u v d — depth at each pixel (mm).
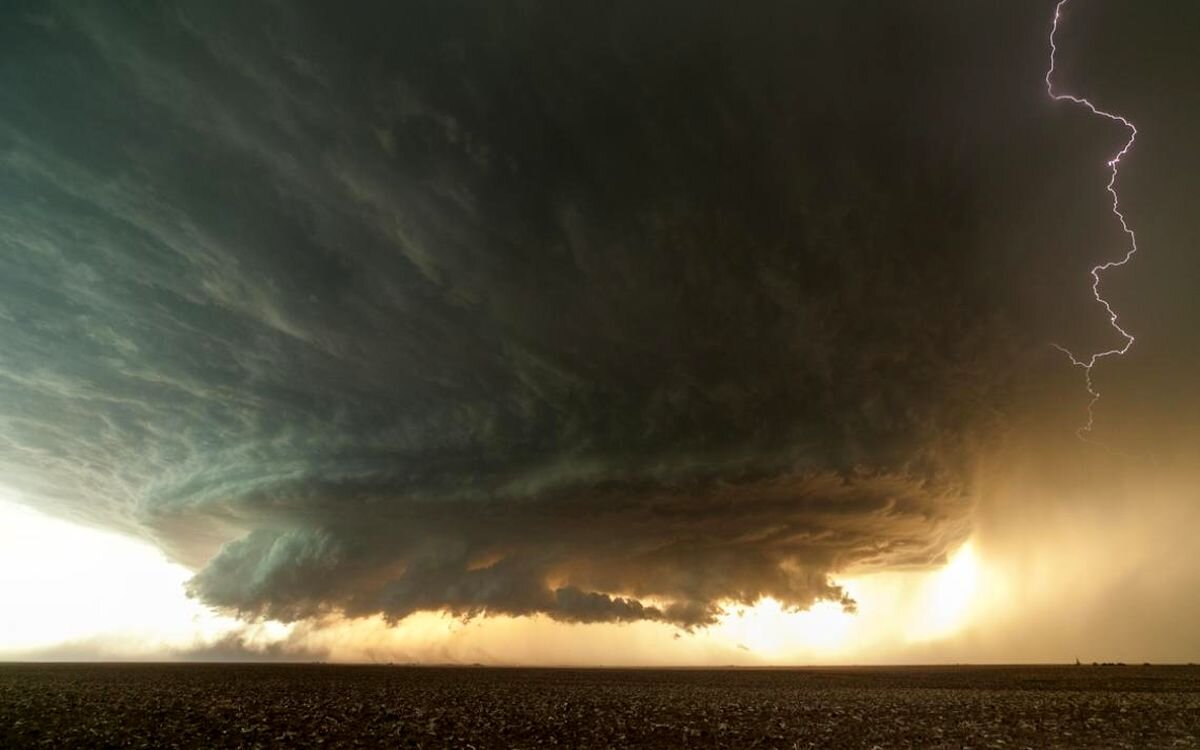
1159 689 47906
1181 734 25312
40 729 25094
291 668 83688
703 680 65875
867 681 62500
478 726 28812
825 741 24891
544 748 23641
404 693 45062
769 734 26469
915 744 24047
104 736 24016
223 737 24719
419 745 24062
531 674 78500
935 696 42688
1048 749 22531
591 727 28688
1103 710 32719
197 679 55531
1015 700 38812
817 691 48625
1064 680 59562
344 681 57625
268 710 32938
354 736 25734
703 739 25609
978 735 25750
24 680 48844
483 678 67188
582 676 74188
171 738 24219
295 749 22891
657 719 31359
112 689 42844
